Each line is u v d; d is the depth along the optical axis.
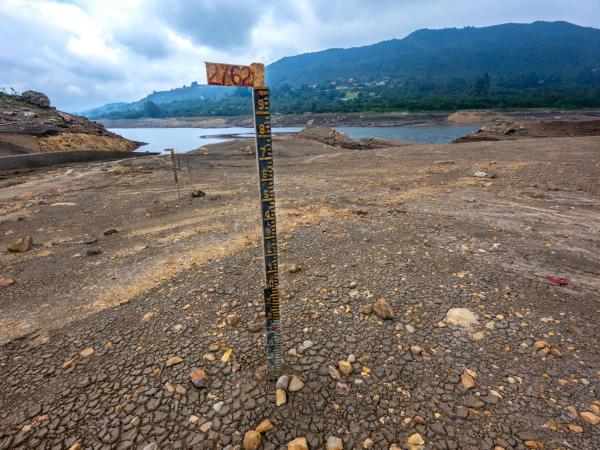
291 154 32.50
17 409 2.98
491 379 3.04
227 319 4.13
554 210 7.89
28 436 2.70
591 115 99.44
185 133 116.19
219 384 3.13
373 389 2.99
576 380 2.99
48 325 4.30
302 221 8.05
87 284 5.45
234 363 3.38
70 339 3.96
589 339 3.49
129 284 5.34
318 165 20.30
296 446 2.43
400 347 3.51
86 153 30.98
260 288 4.90
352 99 197.62
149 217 9.71
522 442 2.47
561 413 2.68
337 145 42.00
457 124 100.38
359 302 4.36
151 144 64.75
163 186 15.41
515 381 3.01
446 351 3.42
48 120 41.62
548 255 5.50
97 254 6.84
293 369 3.25
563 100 121.75
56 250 7.22
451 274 4.97
